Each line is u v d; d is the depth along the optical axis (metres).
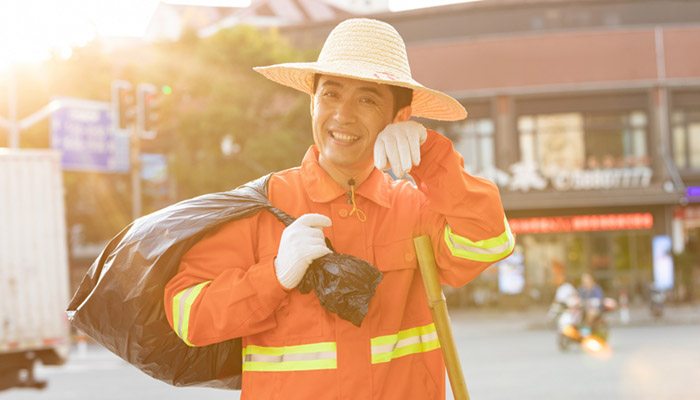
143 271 1.93
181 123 22.02
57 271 10.59
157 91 15.73
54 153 10.66
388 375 2.02
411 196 2.21
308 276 1.90
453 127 26.89
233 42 22.25
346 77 2.05
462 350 15.27
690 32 26.30
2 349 10.08
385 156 1.98
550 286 26.30
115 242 2.07
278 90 22.59
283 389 1.96
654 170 26.00
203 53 22.08
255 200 2.05
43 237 10.52
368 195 2.12
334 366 1.95
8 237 10.28
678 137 26.31
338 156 2.07
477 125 26.97
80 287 2.09
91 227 27.09
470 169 26.78
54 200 10.65
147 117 15.09
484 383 10.45
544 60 26.58
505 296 25.84
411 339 2.11
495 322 22.02
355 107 2.05
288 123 22.73
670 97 26.17
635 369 11.37
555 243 26.42
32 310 10.36
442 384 2.16
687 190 25.89
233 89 21.72
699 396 8.74
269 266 1.87
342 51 2.10
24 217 10.41
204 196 2.07
